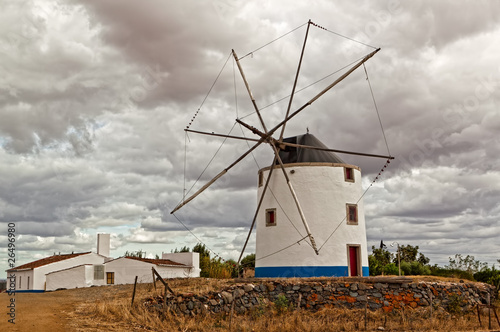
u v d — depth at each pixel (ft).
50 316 68.49
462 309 87.71
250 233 108.27
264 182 113.19
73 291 112.57
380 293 87.35
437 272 141.28
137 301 78.23
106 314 71.20
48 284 152.66
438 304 87.51
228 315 80.59
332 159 111.75
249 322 74.90
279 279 90.07
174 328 68.13
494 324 78.43
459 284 92.53
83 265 151.53
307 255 104.63
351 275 106.32
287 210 107.65
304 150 112.37
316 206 106.42
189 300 79.10
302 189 107.55
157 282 107.86
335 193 107.55
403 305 86.38
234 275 174.19
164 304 75.72
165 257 173.68
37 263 170.40
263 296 87.61
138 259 154.40
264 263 109.09
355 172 111.96
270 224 109.50
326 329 71.15
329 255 104.47
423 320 78.74
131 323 67.87
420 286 88.74
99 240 178.81
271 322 74.18
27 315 67.82
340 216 106.83
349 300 86.84
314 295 87.35
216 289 85.76
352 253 107.65
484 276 131.23
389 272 144.25
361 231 109.70
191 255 168.45
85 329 62.13
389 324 75.97
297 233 106.01
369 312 82.43
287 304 85.30
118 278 153.58
